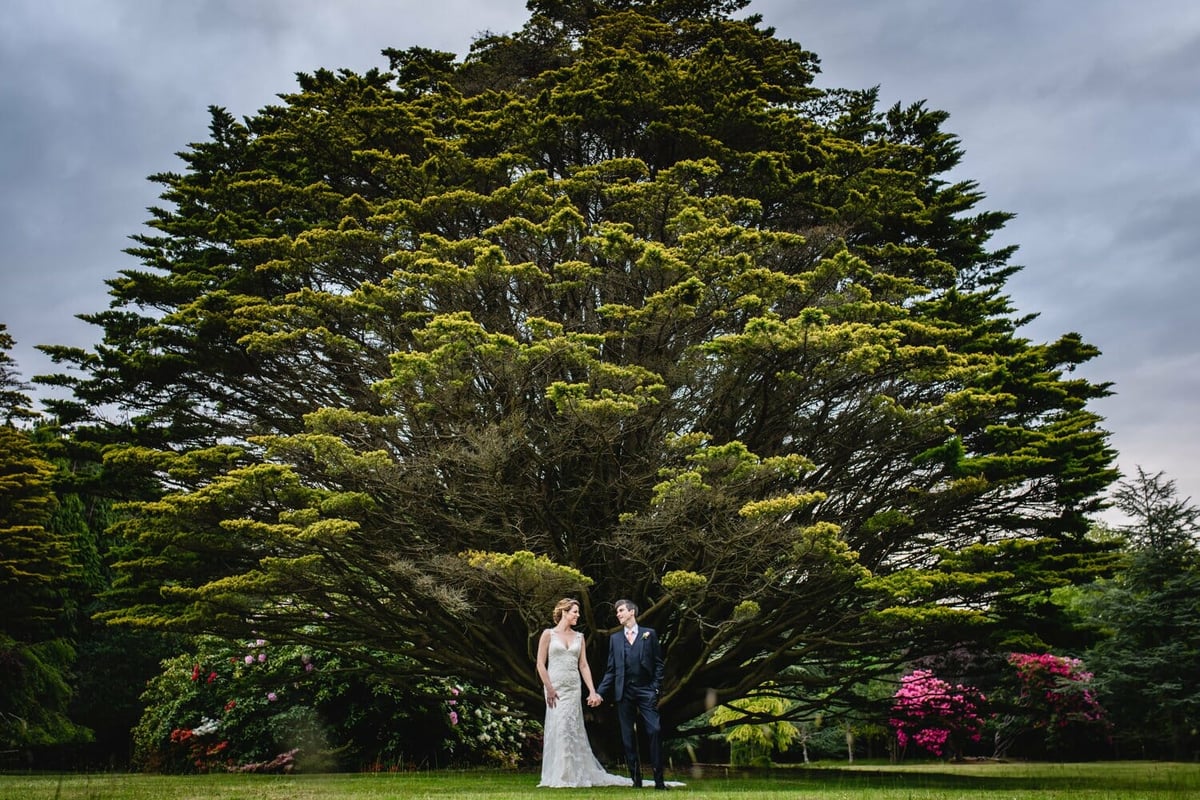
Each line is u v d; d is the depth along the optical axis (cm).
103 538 2700
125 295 1625
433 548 1426
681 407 1454
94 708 2506
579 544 1466
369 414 1438
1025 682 2603
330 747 1766
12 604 2017
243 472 1287
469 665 1562
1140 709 2694
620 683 985
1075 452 1390
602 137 1714
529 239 1513
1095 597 2941
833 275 1427
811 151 1688
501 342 1240
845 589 1412
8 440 2091
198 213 1773
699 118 1644
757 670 1551
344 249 1573
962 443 1399
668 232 1512
